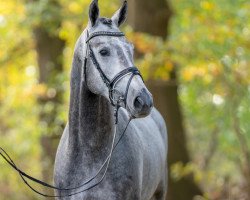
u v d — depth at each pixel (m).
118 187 6.68
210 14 13.91
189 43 13.39
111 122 6.71
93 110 6.62
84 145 6.72
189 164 14.70
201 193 15.53
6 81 20.02
